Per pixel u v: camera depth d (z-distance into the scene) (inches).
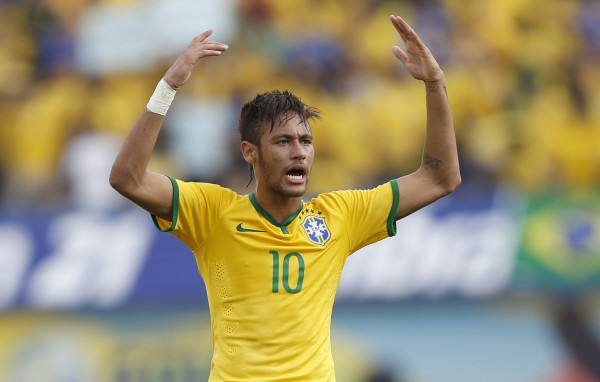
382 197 569.6
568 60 1688.0
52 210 1218.0
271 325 528.1
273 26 1616.6
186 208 536.7
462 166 1523.1
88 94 1555.1
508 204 1262.3
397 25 565.6
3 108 1528.1
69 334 1187.9
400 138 1545.3
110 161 1460.4
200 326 1192.8
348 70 1603.1
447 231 1245.1
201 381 1183.6
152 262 1203.9
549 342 1233.4
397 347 1212.5
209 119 1483.8
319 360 532.1
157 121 524.4
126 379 1184.2
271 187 540.4
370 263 1226.0
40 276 1195.3
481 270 1239.5
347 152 1523.1
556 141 1585.9
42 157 1494.8
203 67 1542.8
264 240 539.5
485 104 1598.2
